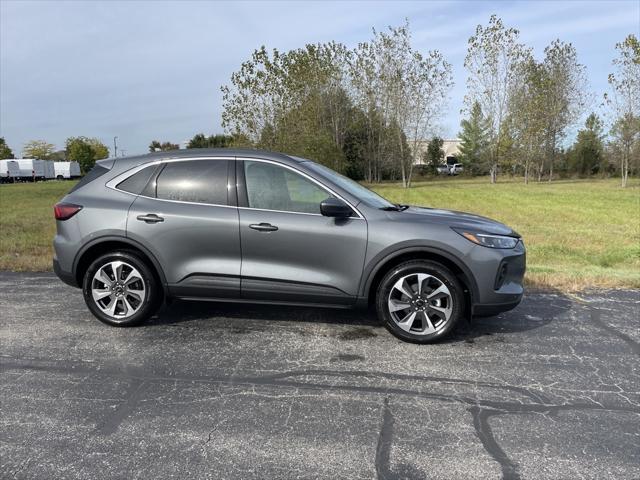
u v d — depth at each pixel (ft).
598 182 150.30
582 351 13.58
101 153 320.91
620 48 115.03
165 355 13.15
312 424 9.73
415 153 138.62
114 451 8.81
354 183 16.52
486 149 167.02
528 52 148.15
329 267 14.03
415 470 8.29
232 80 93.86
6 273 22.91
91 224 14.83
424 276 13.76
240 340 14.25
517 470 8.30
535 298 18.90
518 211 61.93
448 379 11.79
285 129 97.09
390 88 135.03
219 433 9.41
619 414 10.19
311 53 129.70
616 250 30.86
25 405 10.46
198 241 14.39
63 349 13.53
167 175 15.02
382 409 10.34
